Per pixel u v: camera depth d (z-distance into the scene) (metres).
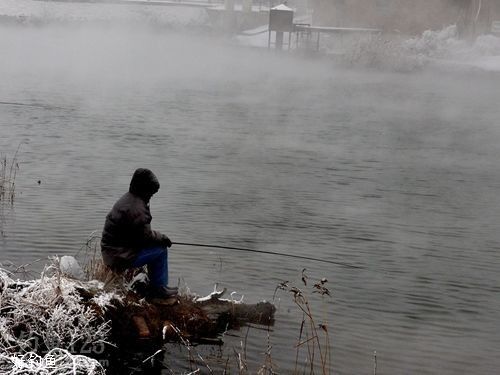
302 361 7.04
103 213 12.44
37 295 7.21
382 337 7.73
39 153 18.28
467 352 7.51
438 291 9.37
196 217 12.56
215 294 8.16
